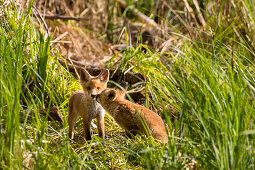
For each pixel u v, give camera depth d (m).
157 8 21.41
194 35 14.41
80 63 14.85
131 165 8.57
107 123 11.10
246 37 13.22
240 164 6.95
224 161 6.87
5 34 11.43
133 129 9.80
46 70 11.54
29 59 11.34
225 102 8.30
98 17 20.97
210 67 9.72
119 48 18.44
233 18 14.25
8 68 9.14
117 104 9.92
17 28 11.55
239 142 7.07
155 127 9.36
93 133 10.83
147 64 12.21
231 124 7.38
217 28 14.12
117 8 22.38
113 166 8.34
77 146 9.64
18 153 7.56
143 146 8.46
